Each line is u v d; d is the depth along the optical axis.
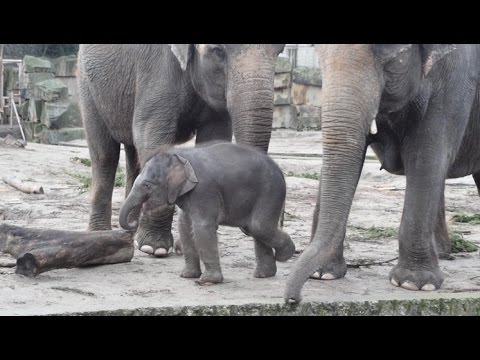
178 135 7.05
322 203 4.75
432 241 5.75
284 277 6.02
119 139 7.60
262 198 5.70
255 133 6.05
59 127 22.83
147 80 6.88
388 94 5.14
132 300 5.26
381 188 13.14
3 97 22.62
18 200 10.81
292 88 24.30
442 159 5.61
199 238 5.69
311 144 21.08
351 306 5.11
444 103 5.57
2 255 6.80
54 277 6.03
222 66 6.25
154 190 5.66
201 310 4.98
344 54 4.85
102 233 6.34
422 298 5.24
